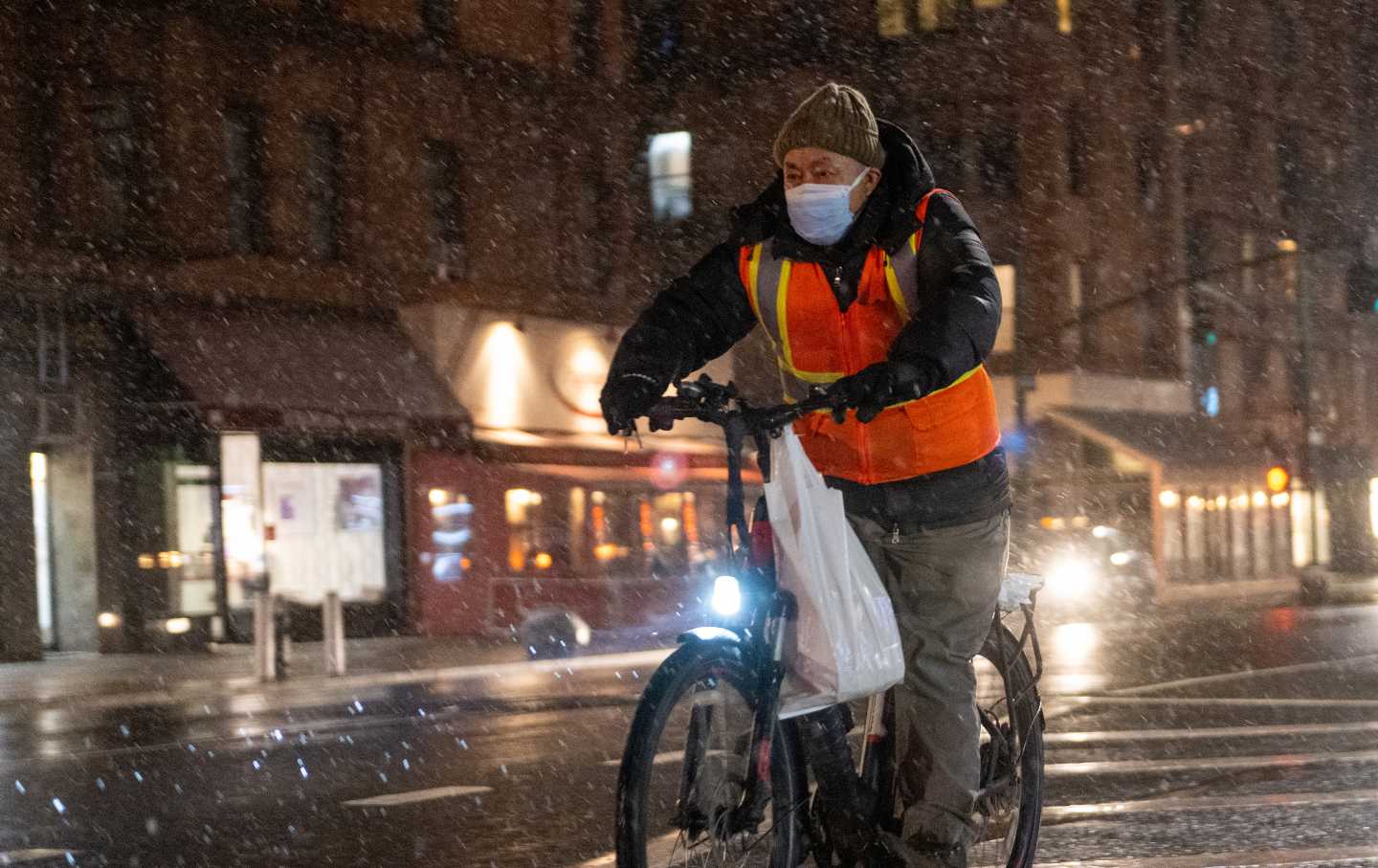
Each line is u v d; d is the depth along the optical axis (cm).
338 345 3972
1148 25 6631
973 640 610
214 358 3703
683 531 4388
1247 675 2228
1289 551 7256
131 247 3662
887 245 569
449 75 4328
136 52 3678
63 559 3669
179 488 3700
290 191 3947
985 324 536
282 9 3938
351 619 3938
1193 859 824
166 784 1473
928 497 587
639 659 3359
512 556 4134
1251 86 7388
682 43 5522
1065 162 6047
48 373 3559
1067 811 1016
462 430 4097
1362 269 4000
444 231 4328
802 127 562
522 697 2439
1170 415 6581
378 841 1055
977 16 5881
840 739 593
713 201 5397
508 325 4372
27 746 1984
